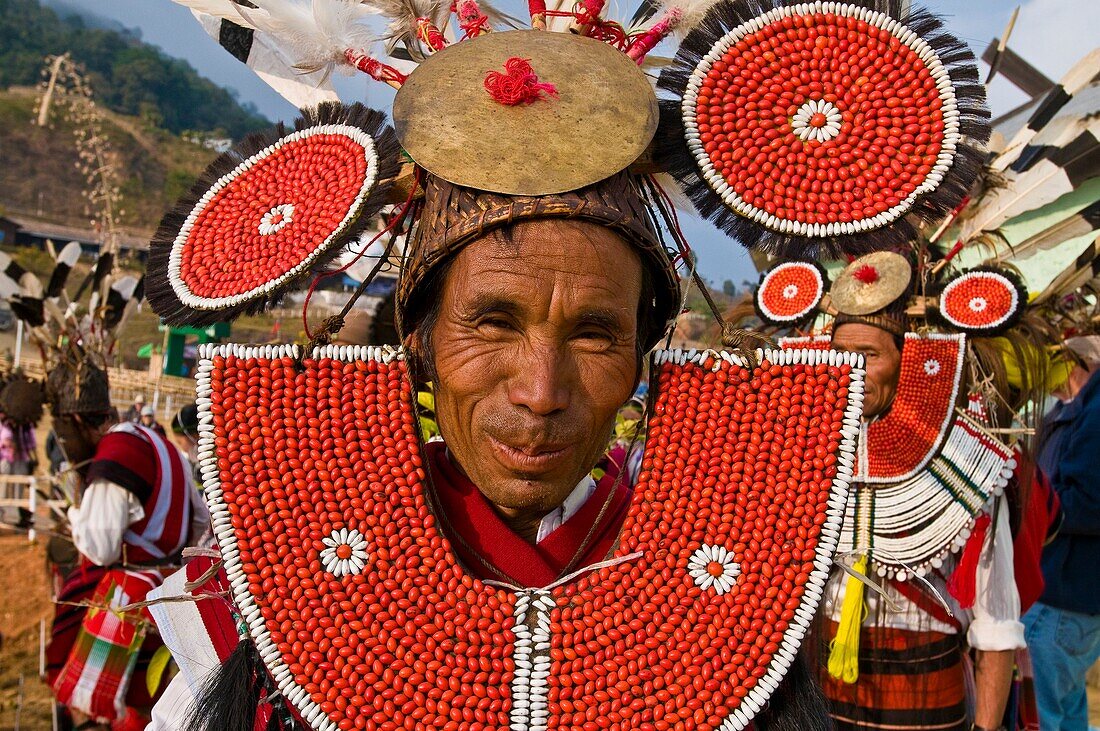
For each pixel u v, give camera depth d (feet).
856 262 7.97
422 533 3.29
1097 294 11.12
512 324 3.10
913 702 7.48
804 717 3.53
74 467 11.71
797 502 3.38
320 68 4.01
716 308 3.72
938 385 7.70
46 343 11.92
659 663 3.25
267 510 3.24
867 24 3.42
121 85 236.84
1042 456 11.25
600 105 3.19
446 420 3.36
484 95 3.19
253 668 3.48
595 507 3.75
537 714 3.17
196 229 3.62
